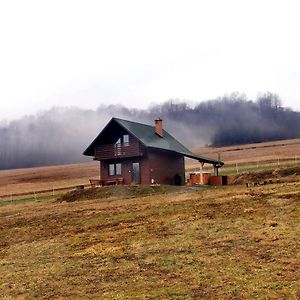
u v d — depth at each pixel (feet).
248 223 82.89
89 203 139.13
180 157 201.46
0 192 314.35
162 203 116.47
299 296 46.50
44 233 99.71
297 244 66.23
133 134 182.29
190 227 84.84
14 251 84.99
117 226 95.35
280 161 308.81
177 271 59.77
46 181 418.51
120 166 191.31
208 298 48.62
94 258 71.51
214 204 105.09
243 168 273.95
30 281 62.39
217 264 60.90
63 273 64.80
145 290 53.31
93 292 54.80
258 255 63.21
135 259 68.08
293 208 90.53
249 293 48.78
